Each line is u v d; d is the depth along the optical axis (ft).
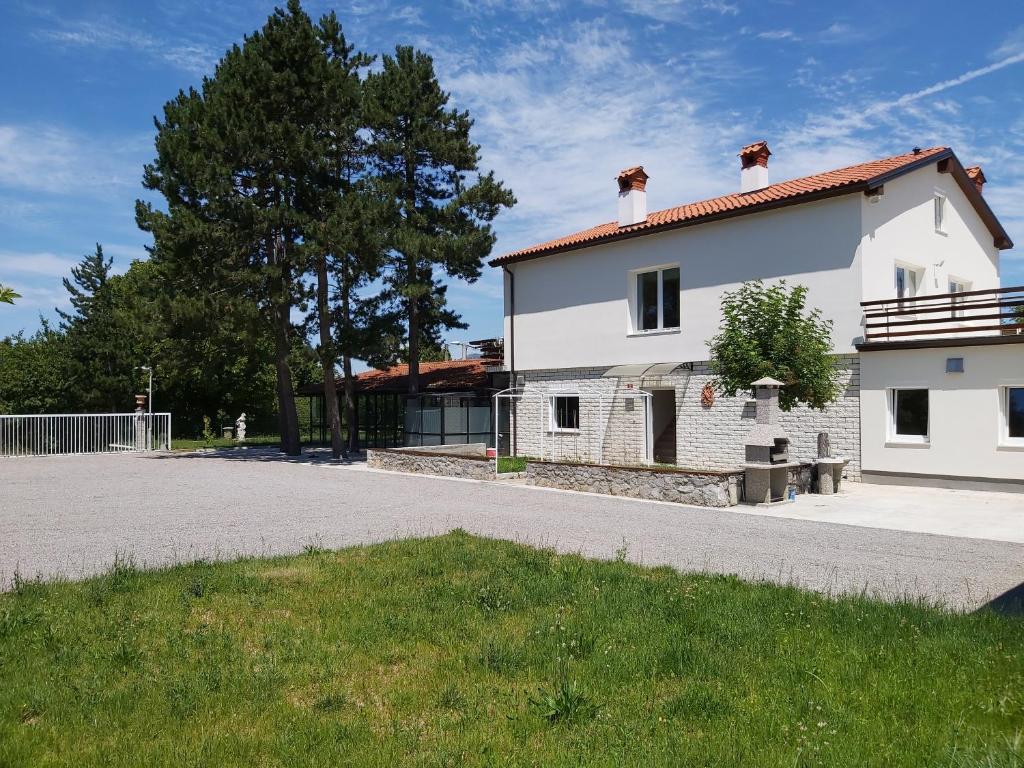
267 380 142.41
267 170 81.76
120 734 14.30
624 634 19.71
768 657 17.97
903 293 64.49
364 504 47.57
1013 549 32.17
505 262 84.64
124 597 23.73
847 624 20.11
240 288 83.20
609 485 51.29
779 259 61.21
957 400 51.78
